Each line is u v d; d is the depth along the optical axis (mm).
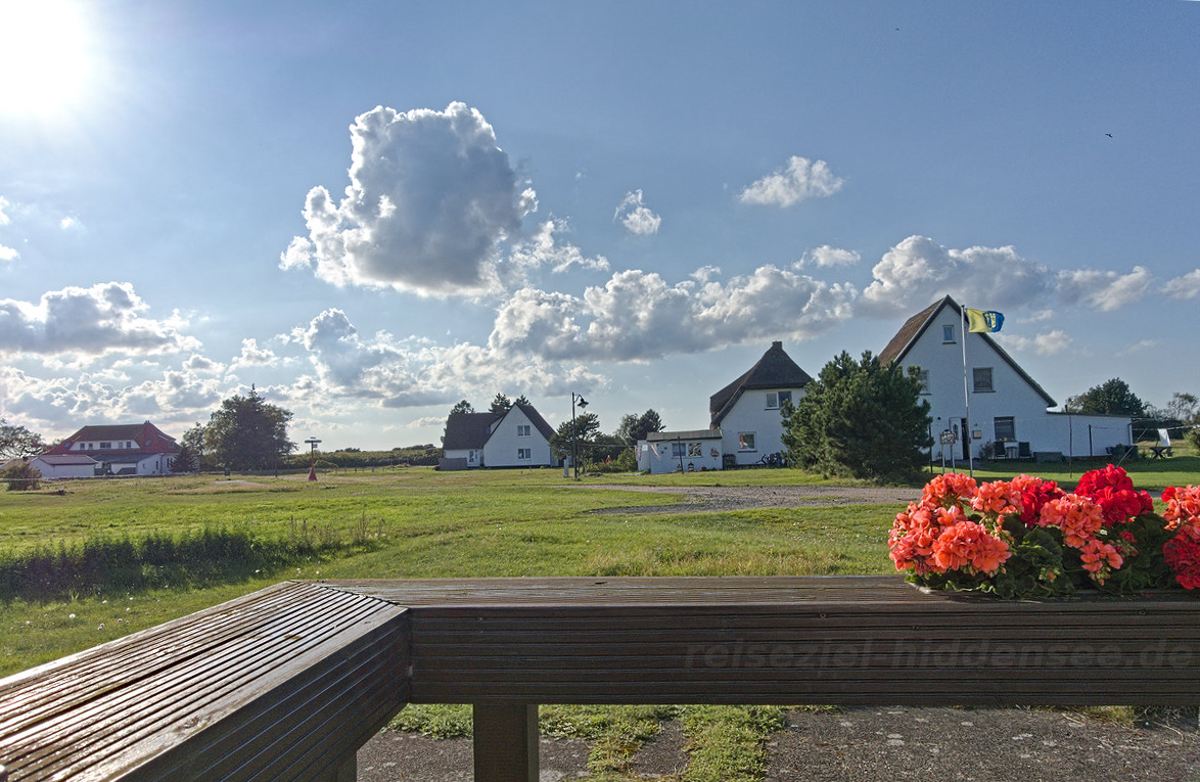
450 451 75062
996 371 36219
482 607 2184
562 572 8719
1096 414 36312
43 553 10922
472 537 12203
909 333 38188
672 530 12602
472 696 2174
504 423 70312
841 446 25656
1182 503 2459
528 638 2162
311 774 1578
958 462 35094
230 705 1343
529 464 70000
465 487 30828
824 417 26266
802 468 32500
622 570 8391
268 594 2574
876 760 3463
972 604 2176
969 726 3859
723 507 17594
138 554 11398
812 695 2135
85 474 81375
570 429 57188
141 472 82812
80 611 8570
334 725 1687
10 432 71500
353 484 37125
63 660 1703
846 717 4012
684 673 2141
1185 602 2193
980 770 3344
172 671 1588
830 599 2266
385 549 11914
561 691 2152
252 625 2053
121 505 24812
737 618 2145
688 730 3852
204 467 77562
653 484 29406
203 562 11391
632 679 2145
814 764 3428
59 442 85312
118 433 86625
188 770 1186
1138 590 2357
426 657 2195
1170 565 2373
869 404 24766
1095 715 3953
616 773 3359
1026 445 36062
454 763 3559
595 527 13273
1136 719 3871
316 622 2059
